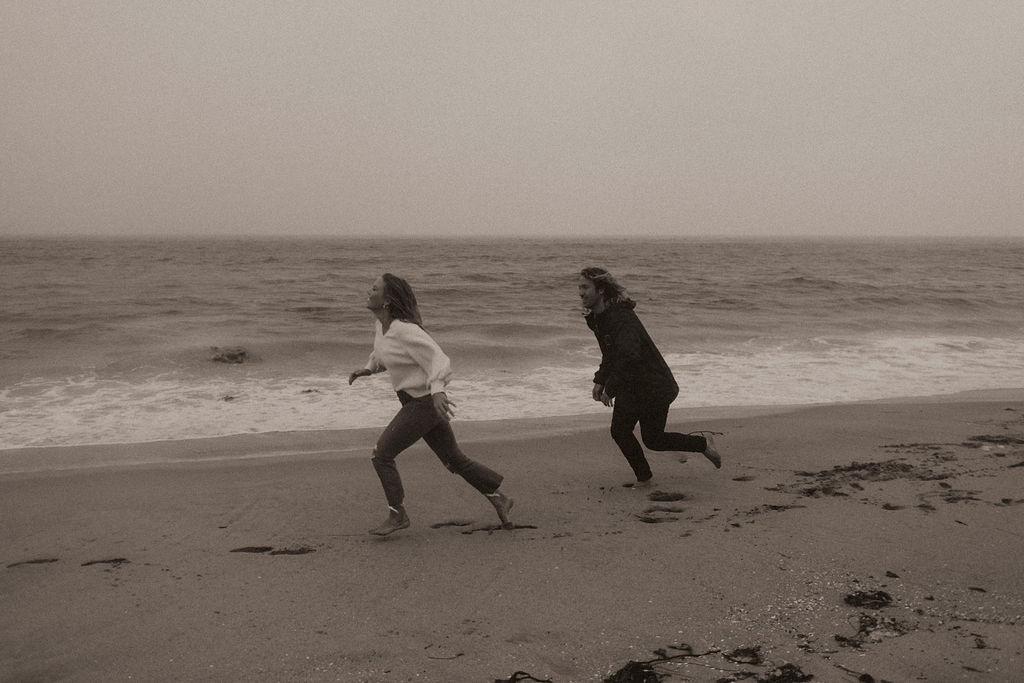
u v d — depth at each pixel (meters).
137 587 4.00
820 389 11.02
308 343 14.16
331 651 3.25
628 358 5.28
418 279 37.50
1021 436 7.36
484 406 9.80
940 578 3.88
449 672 3.06
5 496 5.78
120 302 23.27
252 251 89.88
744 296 26.06
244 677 3.05
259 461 7.01
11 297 24.94
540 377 11.80
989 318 20.00
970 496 5.19
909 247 130.75
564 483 5.96
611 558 4.27
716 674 2.98
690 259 67.62
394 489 4.66
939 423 8.11
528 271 46.56
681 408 9.59
